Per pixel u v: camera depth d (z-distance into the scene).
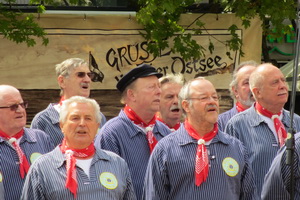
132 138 13.18
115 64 22.48
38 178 10.95
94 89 22.42
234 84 15.87
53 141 14.95
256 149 13.64
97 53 22.41
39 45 22.14
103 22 22.39
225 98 23.00
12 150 13.03
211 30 22.88
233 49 22.72
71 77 15.70
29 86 22.14
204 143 11.70
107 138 13.05
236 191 11.73
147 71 13.45
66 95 15.83
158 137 13.57
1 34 21.89
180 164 11.64
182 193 11.60
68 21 22.22
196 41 22.84
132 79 13.36
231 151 11.84
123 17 22.41
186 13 22.80
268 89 13.60
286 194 11.91
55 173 10.95
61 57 22.25
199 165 11.54
